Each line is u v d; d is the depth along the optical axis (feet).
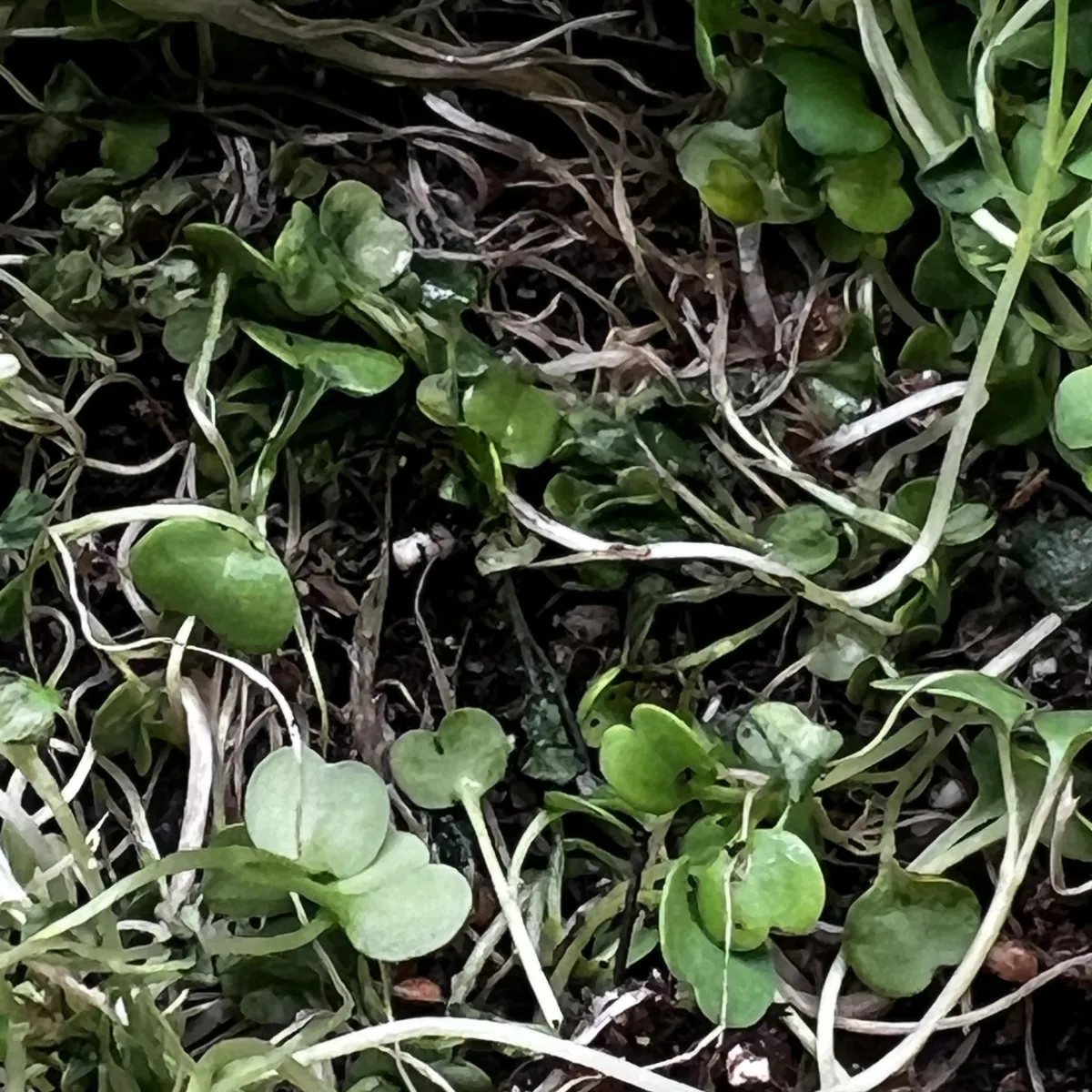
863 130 0.43
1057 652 0.44
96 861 0.41
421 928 0.39
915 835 0.44
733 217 0.44
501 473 0.43
